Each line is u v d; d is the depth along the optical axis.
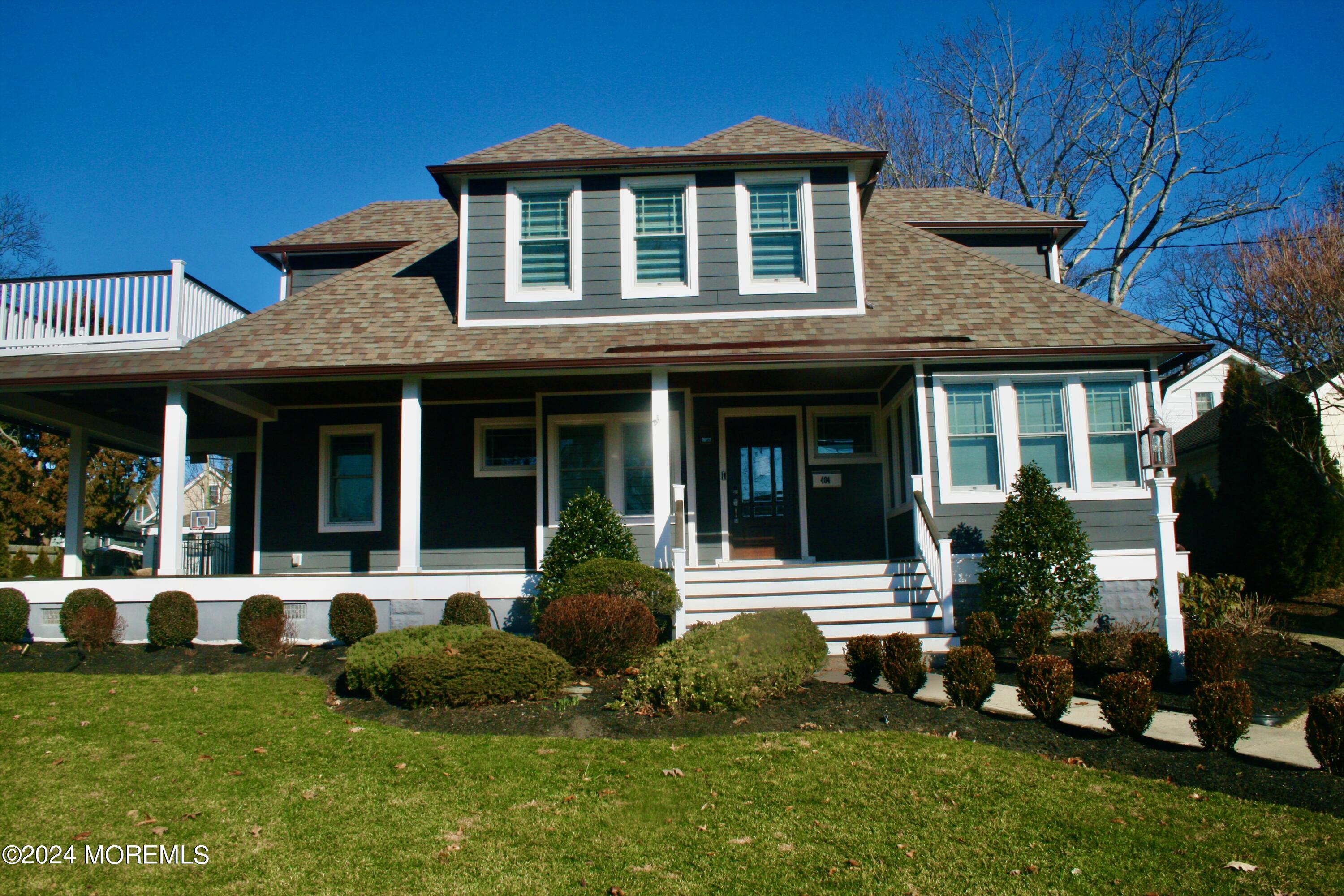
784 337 12.76
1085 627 11.64
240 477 16.97
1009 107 30.50
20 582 12.01
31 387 12.21
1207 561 16.27
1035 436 12.34
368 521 14.69
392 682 8.61
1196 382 27.27
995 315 13.15
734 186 13.91
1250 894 4.66
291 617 11.88
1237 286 19.22
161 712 8.18
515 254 13.80
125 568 30.83
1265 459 14.90
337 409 14.84
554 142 14.58
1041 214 16.84
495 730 7.66
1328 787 6.02
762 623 9.23
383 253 16.98
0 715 8.08
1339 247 14.95
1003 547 10.98
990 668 8.12
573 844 5.32
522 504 14.34
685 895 4.70
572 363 12.10
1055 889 4.74
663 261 13.84
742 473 14.70
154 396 13.80
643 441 14.12
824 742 7.16
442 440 14.59
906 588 11.81
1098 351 12.24
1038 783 6.26
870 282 14.29
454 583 11.96
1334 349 14.60
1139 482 12.27
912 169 31.94
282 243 16.83
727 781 6.33
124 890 4.78
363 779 6.41
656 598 10.62
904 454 13.21
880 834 5.44
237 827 5.59
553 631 9.40
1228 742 6.74
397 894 4.73
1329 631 12.24
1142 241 28.19
